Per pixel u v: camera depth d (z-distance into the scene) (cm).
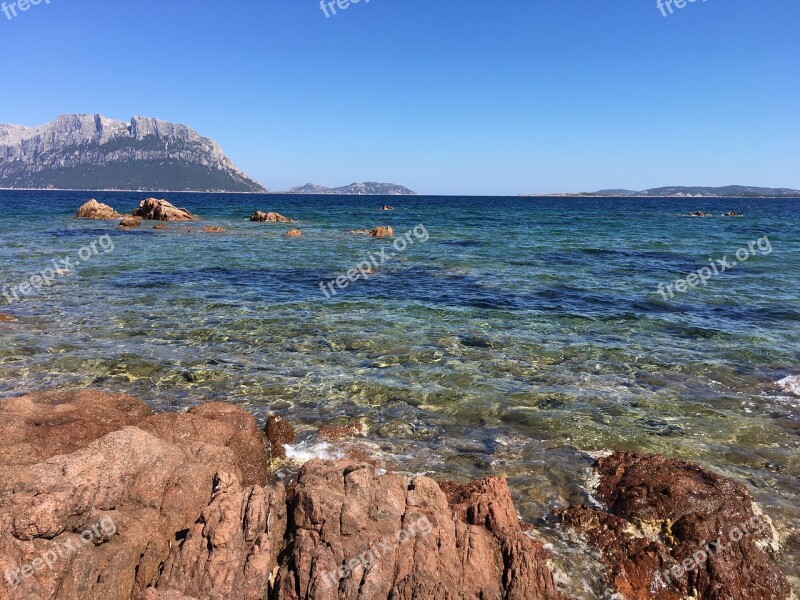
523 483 802
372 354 1382
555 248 3716
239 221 5850
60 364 1255
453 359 1352
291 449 896
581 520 699
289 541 579
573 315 1805
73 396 898
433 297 2056
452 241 4116
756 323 1723
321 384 1178
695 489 704
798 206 14312
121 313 1723
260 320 1677
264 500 575
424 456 880
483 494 674
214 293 2050
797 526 705
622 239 4428
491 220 6925
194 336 1499
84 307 1789
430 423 1003
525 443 930
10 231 4116
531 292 2172
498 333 1580
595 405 1089
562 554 648
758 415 1048
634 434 964
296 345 1443
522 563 576
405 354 1384
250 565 525
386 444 920
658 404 1096
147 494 604
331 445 912
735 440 948
